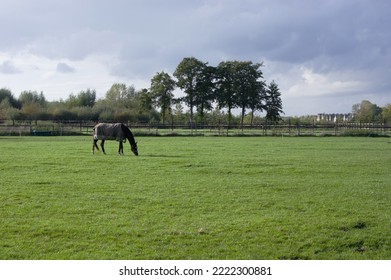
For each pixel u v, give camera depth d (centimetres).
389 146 3566
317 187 1520
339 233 962
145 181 1614
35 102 8506
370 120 7650
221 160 2330
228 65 9675
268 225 1017
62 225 1005
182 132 5819
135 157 2469
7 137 4788
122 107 9475
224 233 955
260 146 3481
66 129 5700
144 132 5338
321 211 1163
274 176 1775
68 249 857
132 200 1275
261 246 878
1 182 1568
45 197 1309
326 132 5769
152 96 9231
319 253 849
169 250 855
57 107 8669
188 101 9500
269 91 9919
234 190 1445
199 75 9425
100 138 2673
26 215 1092
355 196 1369
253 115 9931
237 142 4031
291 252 849
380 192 1435
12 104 8738
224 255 834
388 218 1091
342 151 3033
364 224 1039
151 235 939
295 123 7169
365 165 2172
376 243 905
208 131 6006
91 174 1781
